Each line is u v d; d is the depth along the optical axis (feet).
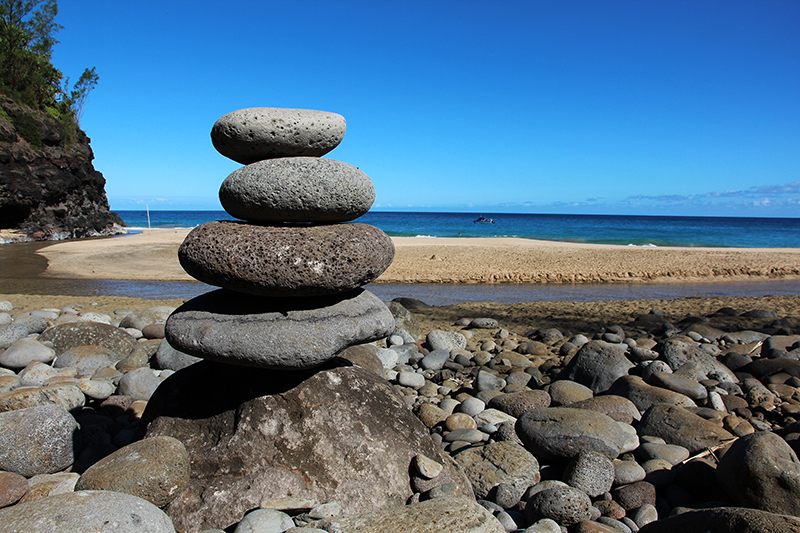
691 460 11.44
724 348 22.76
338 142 11.04
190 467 9.39
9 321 24.49
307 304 9.91
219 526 8.71
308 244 9.26
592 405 14.01
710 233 173.06
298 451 9.54
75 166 122.42
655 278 61.57
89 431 12.14
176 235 118.42
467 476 10.78
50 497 6.95
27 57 115.34
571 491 9.27
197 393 10.48
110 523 6.62
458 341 24.14
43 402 13.23
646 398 14.98
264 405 9.88
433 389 18.07
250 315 9.52
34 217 111.34
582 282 59.06
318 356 9.05
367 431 10.02
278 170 9.62
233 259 9.04
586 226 221.25
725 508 7.55
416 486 9.64
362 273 9.65
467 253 78.79
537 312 36.37
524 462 11.00
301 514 8.65
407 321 26.73
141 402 15.17
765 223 322.55
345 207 9.99
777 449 9.68
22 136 107.55
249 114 10.18
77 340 20.24
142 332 24.03
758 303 39.99
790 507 8.86
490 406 15.34
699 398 15.60
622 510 9.87
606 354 17.47
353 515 8.21
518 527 9.50
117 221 147.23
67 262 68.54
